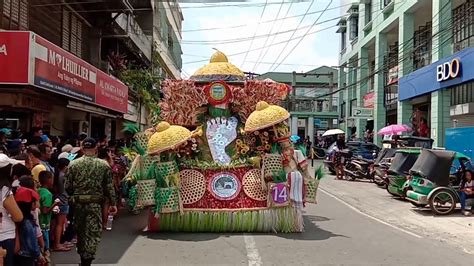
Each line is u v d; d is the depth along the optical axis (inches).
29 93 493.4
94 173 281.7
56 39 649.6
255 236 399.5
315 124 2481.5
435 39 990.4
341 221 497.4
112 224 457.4
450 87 914.1
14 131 438.0
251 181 422.3
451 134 799.1
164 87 455.8
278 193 414.0
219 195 416.8
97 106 663.8
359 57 1632.6
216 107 447.5
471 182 553.6
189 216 410.0
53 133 642.8
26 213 247.8
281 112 422.9
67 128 699.4
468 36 910.4
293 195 416.8
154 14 1216.8
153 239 386.6
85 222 278.4
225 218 410.6
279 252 341.4
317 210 584.4
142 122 1062.4
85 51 772.6
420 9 1128.8
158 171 407.8
